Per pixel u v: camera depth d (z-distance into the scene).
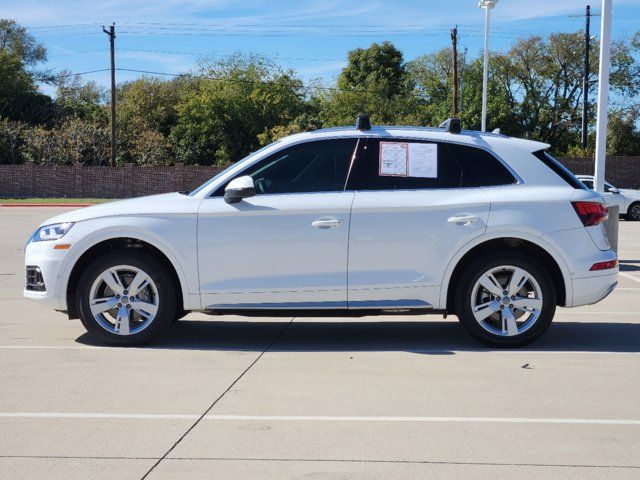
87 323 6.62
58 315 8.42
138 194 43.69
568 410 4.80
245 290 6.54
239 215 6.53
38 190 43.53
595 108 54.94
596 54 54.94
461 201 6.52
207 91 58.62
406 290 6.53
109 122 56.50
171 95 63.66
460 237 6.47
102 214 6.64
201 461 3.93
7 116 59.41
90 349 6.61
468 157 6.69
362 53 66.00
